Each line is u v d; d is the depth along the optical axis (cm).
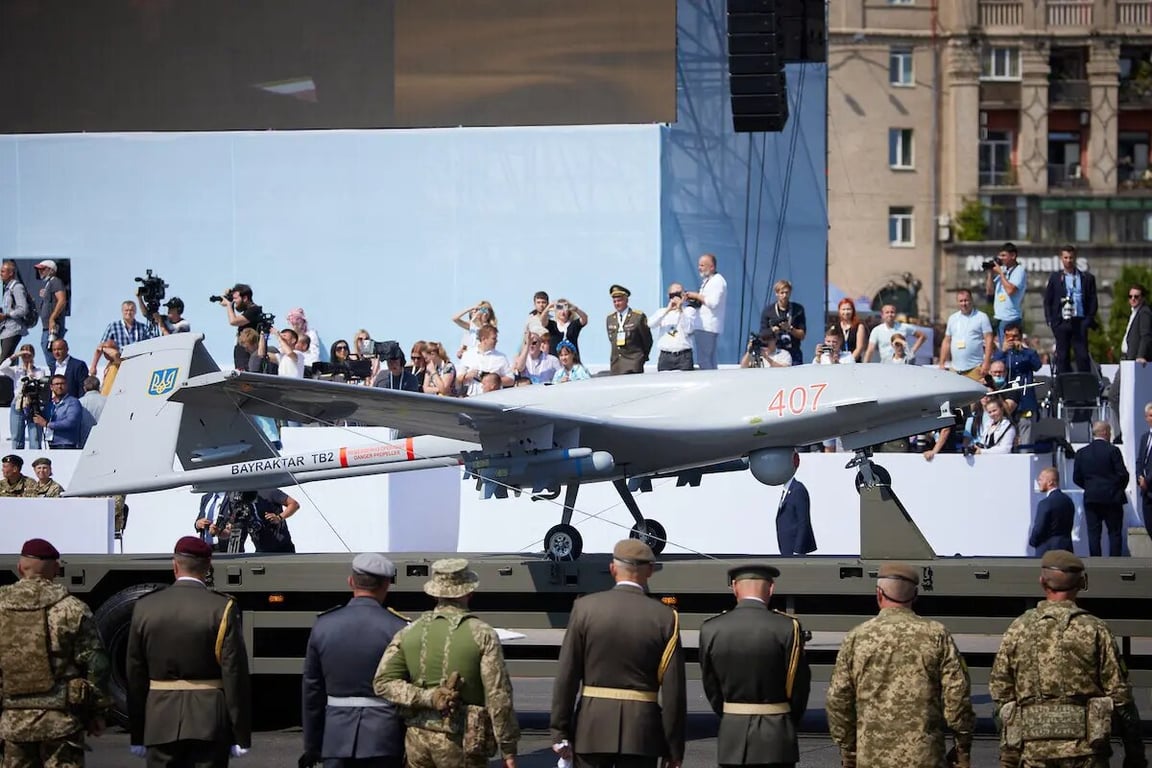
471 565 4216
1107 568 3975
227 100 8669
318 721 3197
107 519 6066
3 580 4441
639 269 8262
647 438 4722
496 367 7225
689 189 8531
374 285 8538
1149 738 4297
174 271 8688
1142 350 7144
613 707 3031
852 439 4759
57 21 8769
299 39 8550
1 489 6444
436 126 8469
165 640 3256
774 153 9406
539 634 4488
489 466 4659
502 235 8388
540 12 8312
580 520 6631
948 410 4675
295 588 4228
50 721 3228
